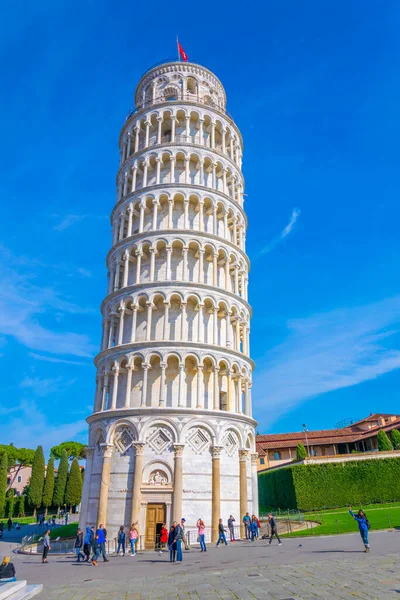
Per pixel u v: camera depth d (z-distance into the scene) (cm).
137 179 5597
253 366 5294
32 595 1825
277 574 1994
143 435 4138
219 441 4238
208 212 5356
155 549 3697
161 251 5062
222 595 1661
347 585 1681
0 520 8538
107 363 4669
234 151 6131
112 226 5772
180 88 6150
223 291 4894
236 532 4103
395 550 2509
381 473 6131
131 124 5947
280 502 6762
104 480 4106
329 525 4238
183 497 3975
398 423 8031
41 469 9225
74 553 3972
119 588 1948
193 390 4503
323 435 9650
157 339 4688
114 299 4966
